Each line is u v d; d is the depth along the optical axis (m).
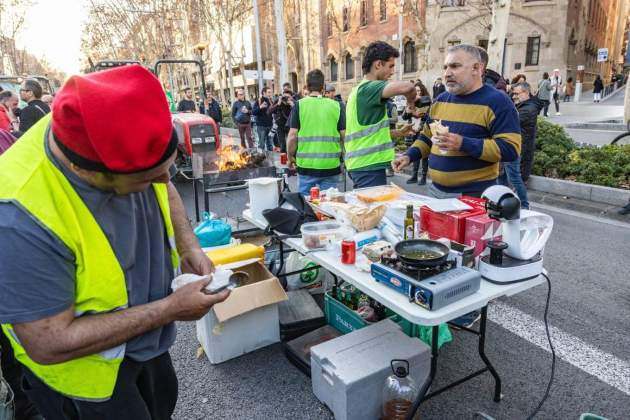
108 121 0.87
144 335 1.25
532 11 22.23
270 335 2.79
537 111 5.84
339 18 29.00
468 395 2.34
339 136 4.38
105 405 1.21
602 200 5.90
